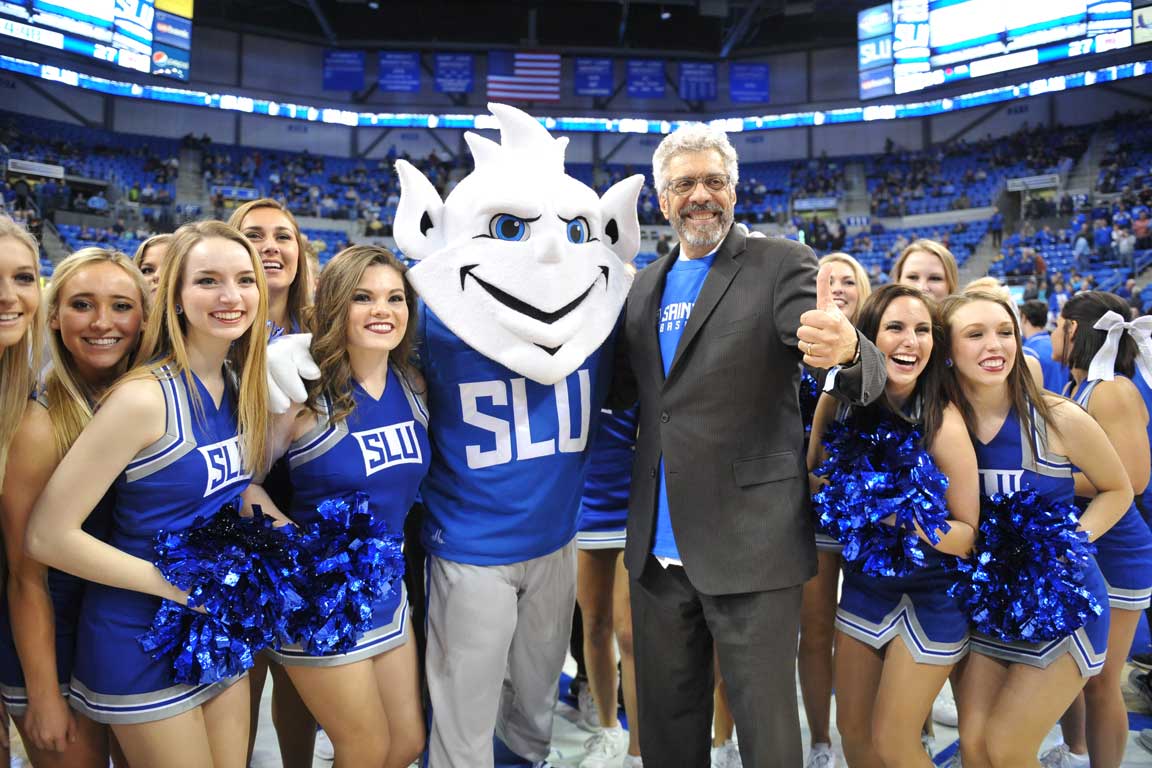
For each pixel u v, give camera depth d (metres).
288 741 2.78
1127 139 19.22
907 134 22.33
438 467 2.75
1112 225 17.67
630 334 2.71
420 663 2.94
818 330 2.12
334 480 2.38
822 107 22.55
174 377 2.08
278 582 2.05
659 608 2.60
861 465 2.41
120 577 1.98
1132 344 3.02
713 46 22.14
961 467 2.44
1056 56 17.77
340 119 22.19
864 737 2.65
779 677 2.38
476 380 2.64
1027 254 17.84
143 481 2.03
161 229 19.73
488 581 2.65
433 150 23.48
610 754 3.31
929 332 2.48
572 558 2.90
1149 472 2.92
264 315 2.20
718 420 2.44
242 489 2.23
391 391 2.52
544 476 2.69
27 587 2.05
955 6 19.00
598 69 22.16
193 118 21.75
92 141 20.55
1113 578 2.92
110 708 2.04
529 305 2.59
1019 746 2.41
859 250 20.69
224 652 2.02
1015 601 2.29
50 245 17.92
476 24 21.69
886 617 2.53
